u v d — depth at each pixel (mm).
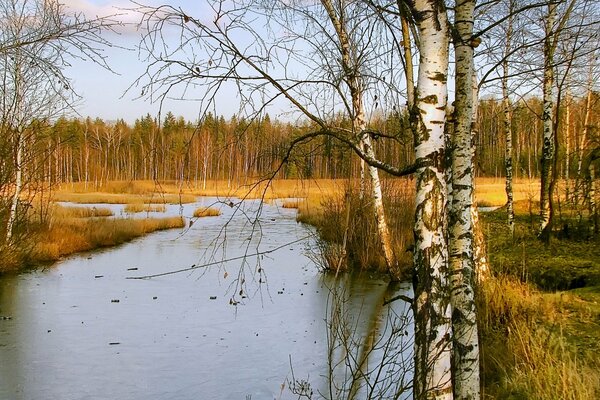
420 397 3111
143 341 8430
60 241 17500
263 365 7352
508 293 7480
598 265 10625
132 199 40000
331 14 5148
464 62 4008
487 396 5090
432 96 3152
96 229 20156
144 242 20188
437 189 3148
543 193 13516
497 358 5746
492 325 6863
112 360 7629
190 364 7449
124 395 6469
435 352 3105
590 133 13508
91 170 59812
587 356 5508
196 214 3625
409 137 4039
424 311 3127
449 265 3934
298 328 9016
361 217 12258
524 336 5805
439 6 3156
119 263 15594
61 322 9469
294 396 6215
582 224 14117
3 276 13586
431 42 3158
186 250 18125
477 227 8062
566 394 4469
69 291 11906
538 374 4957
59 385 6758
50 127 15445
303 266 15016
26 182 15203
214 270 14500
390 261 12469
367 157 3414
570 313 7074
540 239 13422
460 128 3979
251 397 6301
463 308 3857
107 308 10414
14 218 15094
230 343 8312
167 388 6660
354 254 14141
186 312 10125
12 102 13805
